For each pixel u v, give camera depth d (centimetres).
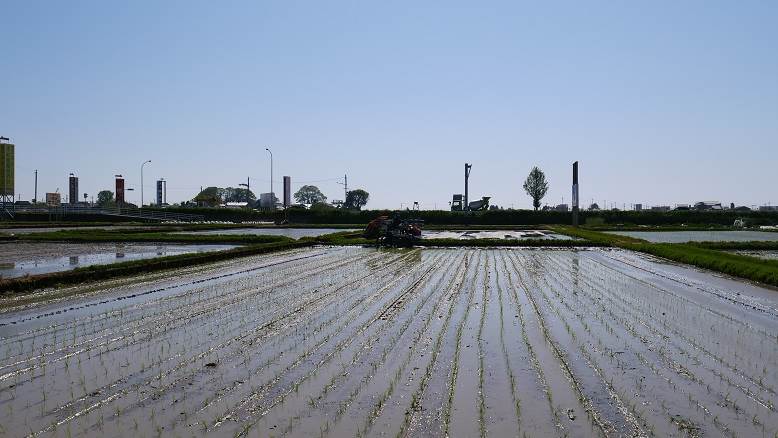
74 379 889
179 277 2120
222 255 2841
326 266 2555
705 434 696
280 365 963
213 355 1026
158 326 1263
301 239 4100
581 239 4644
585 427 711
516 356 1026
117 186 9938
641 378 909
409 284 1955
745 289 1898
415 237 3966
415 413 753
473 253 3319
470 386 859
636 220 8919
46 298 1628
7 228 6022
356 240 4288
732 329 1274
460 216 9100
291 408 769
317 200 18138
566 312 1455
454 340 1139
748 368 972
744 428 715
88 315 1387
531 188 11100
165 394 823
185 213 9756
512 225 8675
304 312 1431
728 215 8900
